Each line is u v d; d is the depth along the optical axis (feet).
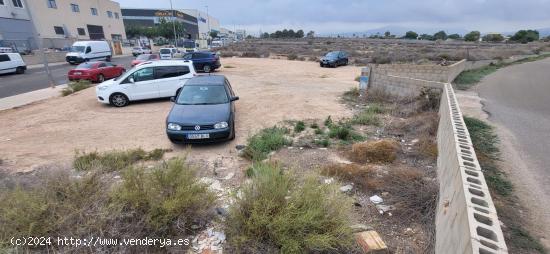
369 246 9.80
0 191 12.36
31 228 9.67
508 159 15.87
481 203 6.94
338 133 22.58
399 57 96.89
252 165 16.56
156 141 22.90
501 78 49.60
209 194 12.12
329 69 83.35
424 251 9.91
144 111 32.63
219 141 21.30
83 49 98.37
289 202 10.33
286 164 17.20
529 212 11.05
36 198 10.68
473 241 5.59
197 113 21.84
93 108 34.40
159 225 10.78
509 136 19.61
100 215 10.54
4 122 28.81
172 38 239.71
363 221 11.71
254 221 9.91
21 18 125.70
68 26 150.71
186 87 25.76
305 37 353.92
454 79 47.88
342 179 15.19
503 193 12.40
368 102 35.96
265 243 9.82
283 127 25.39
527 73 56.54
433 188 12.87
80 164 17.07
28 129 26.35
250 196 10.81
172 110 22.89
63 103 37.40
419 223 11.45
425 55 100.37
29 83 59.00
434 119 23.06
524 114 25.64
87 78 57.72
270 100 37.81
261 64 96.37
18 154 20.54
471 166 8.91
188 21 335.67
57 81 62.44
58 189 11.45
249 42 258.16
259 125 26.68
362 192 14.03
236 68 83.30
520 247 9.18
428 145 19.11
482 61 69.15
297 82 56.08
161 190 11.59
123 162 16.96
